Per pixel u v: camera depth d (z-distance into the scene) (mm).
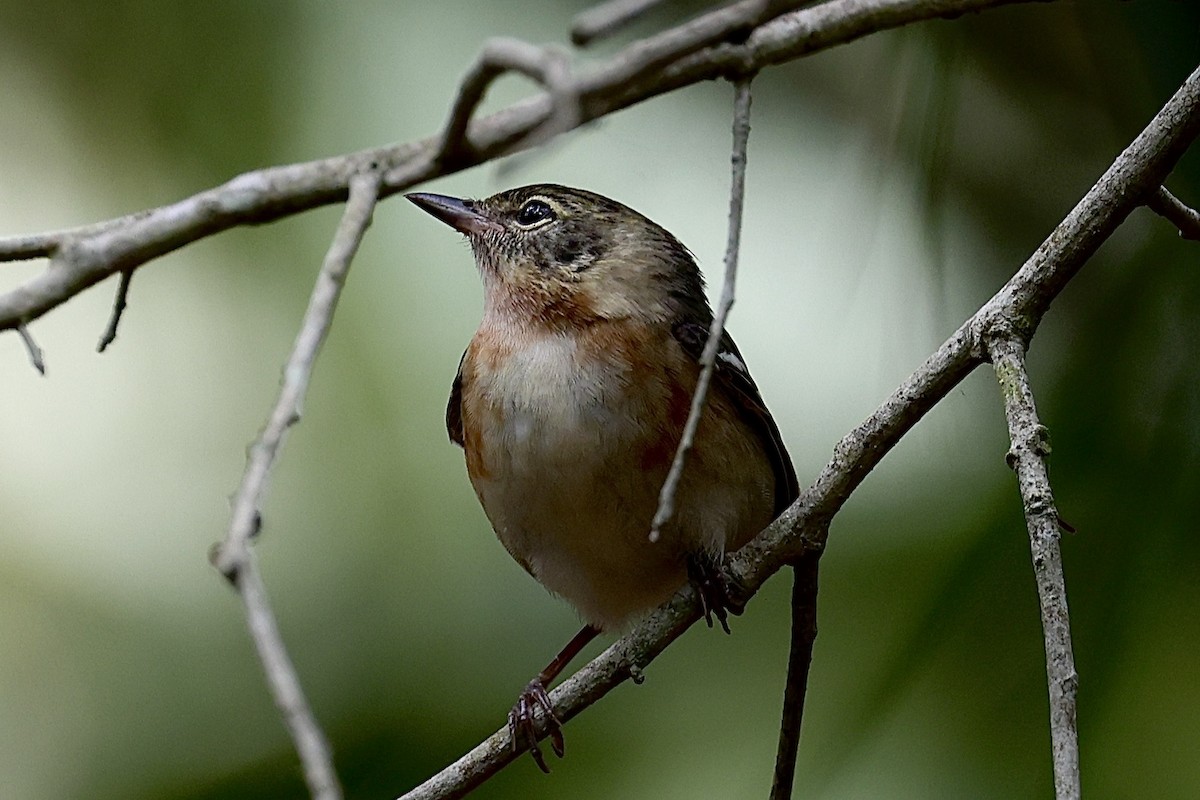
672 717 11453
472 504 12508
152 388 13305
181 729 11992
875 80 10188
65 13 13633
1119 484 8641
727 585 8070
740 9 5160
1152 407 8625
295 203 5379
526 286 8938
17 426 13102
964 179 11578
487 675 11836
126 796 11711
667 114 12945
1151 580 8578
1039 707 9367
